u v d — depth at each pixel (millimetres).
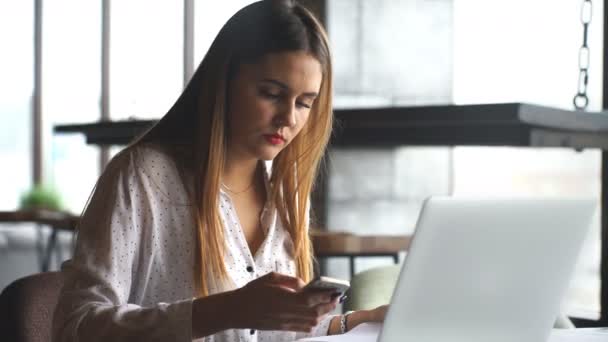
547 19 4164
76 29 7590
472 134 3113
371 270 2098
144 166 1523
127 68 6816
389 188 4918
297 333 1694
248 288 1266
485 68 4637
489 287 1271
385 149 4906
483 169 4770
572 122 2941
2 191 8430
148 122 4852
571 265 1374
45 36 8031
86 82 7449
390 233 4914
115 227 1449
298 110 1562
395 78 4922
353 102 4820
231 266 1599
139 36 6637
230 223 1615
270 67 1505
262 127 1533
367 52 4859
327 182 4766
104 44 7082
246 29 1545
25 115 8328
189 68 5980
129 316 1332
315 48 1536
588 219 1354
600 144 3119
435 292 1212
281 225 1727
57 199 7379
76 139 7578
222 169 1582
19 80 8312
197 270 1554
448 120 3074
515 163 4574
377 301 2023
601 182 3330
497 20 4543
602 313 3348
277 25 1519
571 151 4258
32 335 1604
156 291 1553
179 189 1558
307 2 4844
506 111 2826
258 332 1688
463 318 1266
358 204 4848
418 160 4980
